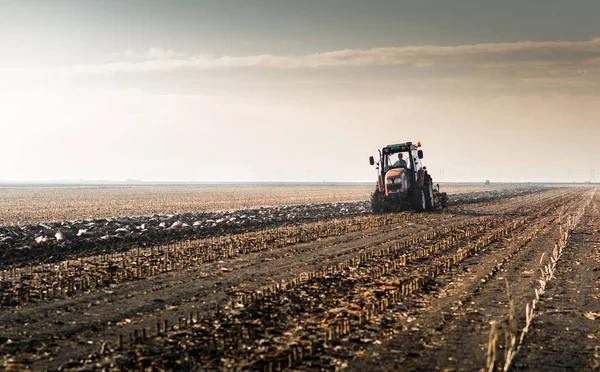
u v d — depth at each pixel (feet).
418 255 59.98
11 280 47.47
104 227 91.97
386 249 64.28
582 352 28.89
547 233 81.92
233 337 31.04
